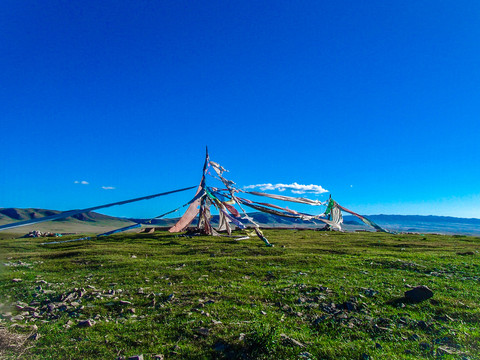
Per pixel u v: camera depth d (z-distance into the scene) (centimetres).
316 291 1516
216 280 1800
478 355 945
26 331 1099
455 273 1928
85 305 1386
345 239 4141
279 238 4222
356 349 984
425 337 1077
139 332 1095
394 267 2097
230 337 1035
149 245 3456
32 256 2748
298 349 973
